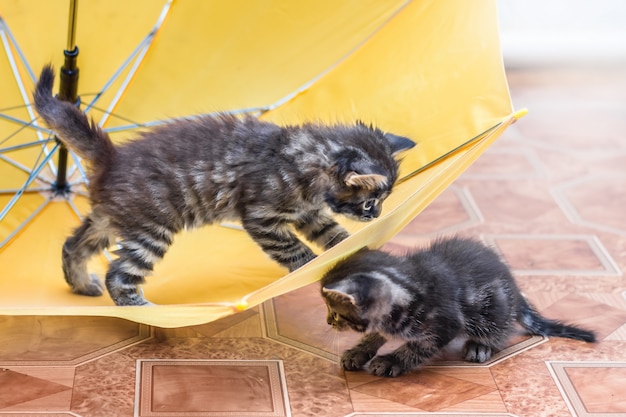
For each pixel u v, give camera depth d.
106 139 1.16
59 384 1.12
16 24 1.23
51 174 1.25
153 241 1.16
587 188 1.49
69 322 1.20
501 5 1.93
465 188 1.48
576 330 1.21
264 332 1.20
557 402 1.13
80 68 1.24
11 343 1.17
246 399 1.12
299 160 1.14
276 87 1.27
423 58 1.22
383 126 1.22
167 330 1.20
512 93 1.76
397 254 1.24
